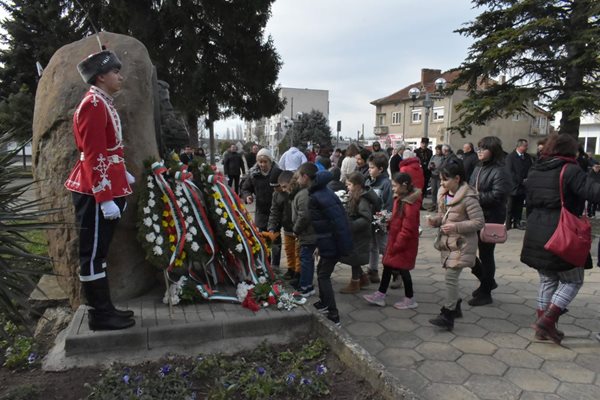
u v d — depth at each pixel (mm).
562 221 3438
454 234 3914
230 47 22562
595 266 6047
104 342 3219
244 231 4254
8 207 2926
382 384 2805
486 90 13438
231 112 24844
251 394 2793
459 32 13688
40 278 4512
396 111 41062
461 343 3730
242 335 3555
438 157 11406
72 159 3799
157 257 3760
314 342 3543
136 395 2701
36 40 23422
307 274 4812
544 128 37750
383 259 4605
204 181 4238
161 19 19812
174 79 20688
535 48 11930
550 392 2947
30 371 3115
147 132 4070
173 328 3365
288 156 7770
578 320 4172
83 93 3822
